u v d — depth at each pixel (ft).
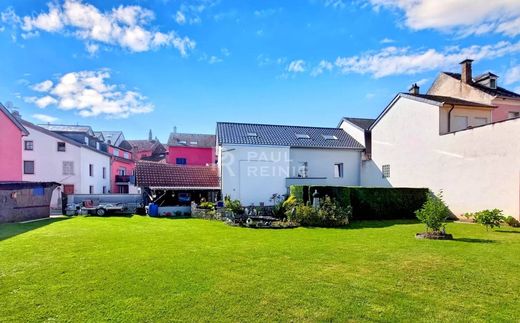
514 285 17.13
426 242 29.76
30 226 43.70
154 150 175.94
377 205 52.49
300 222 43.86
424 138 56.80
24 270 19.99
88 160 95.96
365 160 73.00
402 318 13.15
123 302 14.65
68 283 17.37
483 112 57.31
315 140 73.97
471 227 41.01
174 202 65.16
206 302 14.69
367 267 20.68
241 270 19.95
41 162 86.12
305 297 15.35
